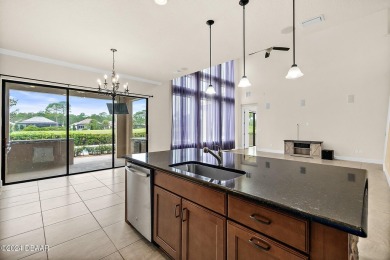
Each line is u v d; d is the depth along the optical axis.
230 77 8.45
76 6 2.23
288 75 2.06
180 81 6.42
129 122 5.93
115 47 3.35
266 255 0.93
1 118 3.47
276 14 2.43
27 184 3.60
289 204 0.85
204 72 7.24
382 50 5.16
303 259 0.81
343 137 5.84
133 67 4.48
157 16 2.44
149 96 5.62
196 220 1.32
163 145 6.00
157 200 1.69
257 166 1.66
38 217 2.32
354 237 0.85
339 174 1.38
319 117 6.29
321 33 6.14
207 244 1.24
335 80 5.95
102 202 2.79
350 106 5.69
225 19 2.52
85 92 4.62
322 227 0.77
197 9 2.31
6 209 2.53
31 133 3.95
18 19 2.47
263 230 0.94
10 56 3.47
